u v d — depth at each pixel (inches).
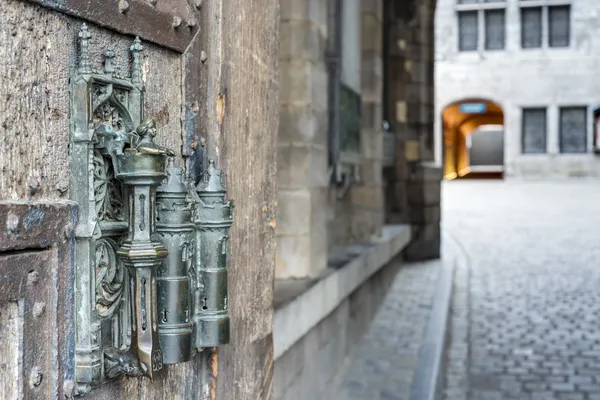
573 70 1258.6
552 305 372.8
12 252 53.9
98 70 63.8
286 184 192.9
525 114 1289.4
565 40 1270.9
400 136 457.7
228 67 88.7
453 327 334.3
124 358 64.9
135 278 65.0
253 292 98.3
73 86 61.3
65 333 59.7
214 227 77.3
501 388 263.3
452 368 281.9
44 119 57.9
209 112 85.5
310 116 195.9
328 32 241.1
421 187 461.1
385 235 340.2
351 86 275.1
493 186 1096.8
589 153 1257.4
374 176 317.4
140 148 63.6
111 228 64.4
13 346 54.6
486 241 580.1
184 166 80.9
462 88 1300.4
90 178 61.9
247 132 95.6
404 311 314.2
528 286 414.9
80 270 61.8
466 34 1305.4
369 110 317.4
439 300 336.5
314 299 178.7
